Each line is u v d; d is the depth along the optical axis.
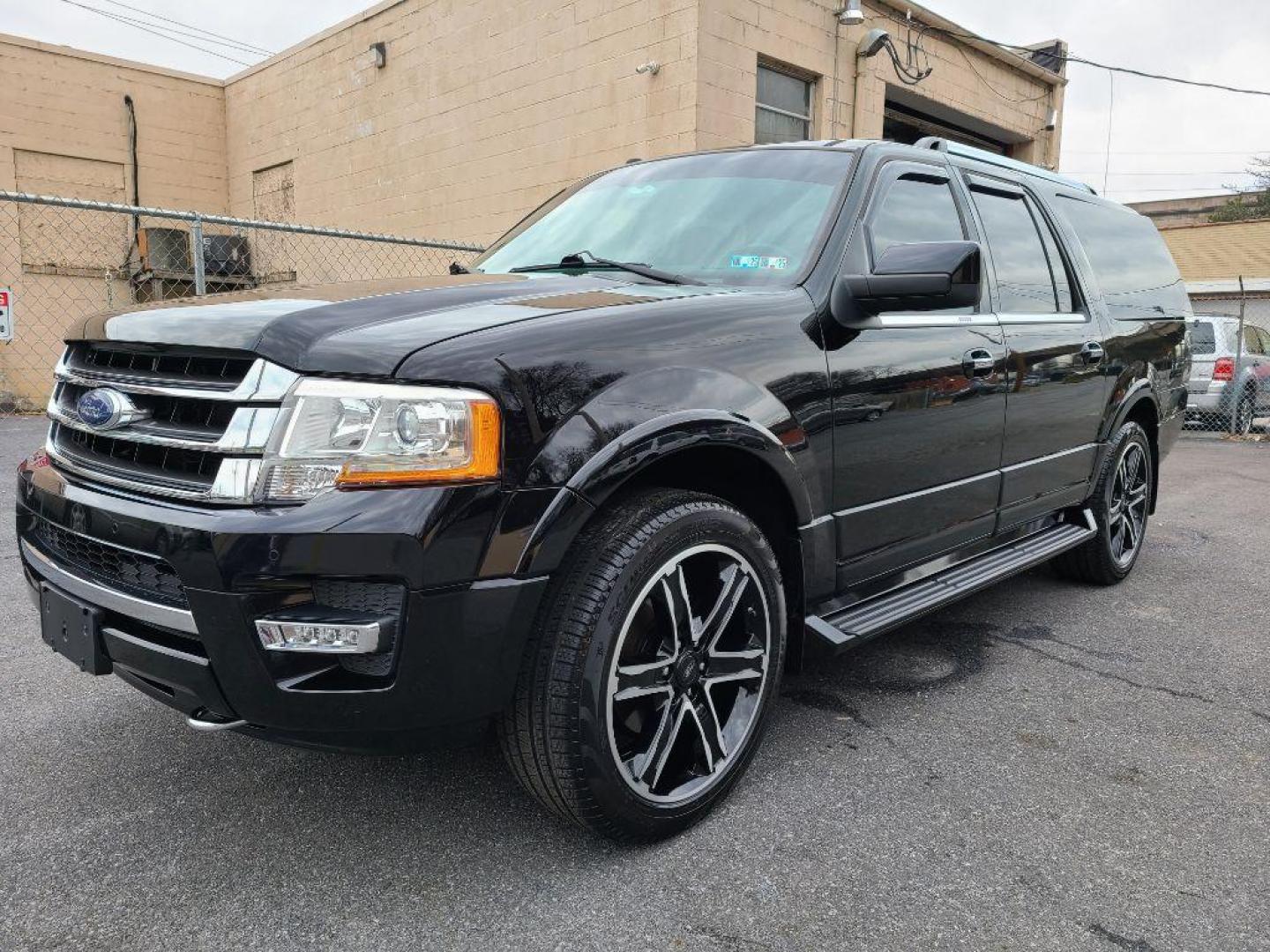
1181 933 1.94
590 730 2.04
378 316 2.11
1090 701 3.17
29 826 2.29
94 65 14.44
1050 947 1.89
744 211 3.04
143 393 2.09
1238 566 5.07
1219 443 11.62
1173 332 4.98
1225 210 45.34
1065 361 3.81
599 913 1.98
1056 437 3.86
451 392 1.89
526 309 2.22
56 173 14.20
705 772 2.35
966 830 2.33
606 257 3.11
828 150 3.19
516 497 1.92
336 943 1.88
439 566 1.85
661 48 9.77
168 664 1.96
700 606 2.38
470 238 12.20
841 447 2.68
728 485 2.60
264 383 1.92
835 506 2.70
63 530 2.18
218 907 1.99
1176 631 3.93
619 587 2.06
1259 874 2.15
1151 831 2.33
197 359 2.04
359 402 1.87
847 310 2.71
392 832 2.29
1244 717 3.04
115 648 2.07
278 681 1.85
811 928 1.94
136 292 14.12
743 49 9.91
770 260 2.82
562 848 2.23
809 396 2.55
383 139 13.26
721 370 2.34
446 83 12.22
